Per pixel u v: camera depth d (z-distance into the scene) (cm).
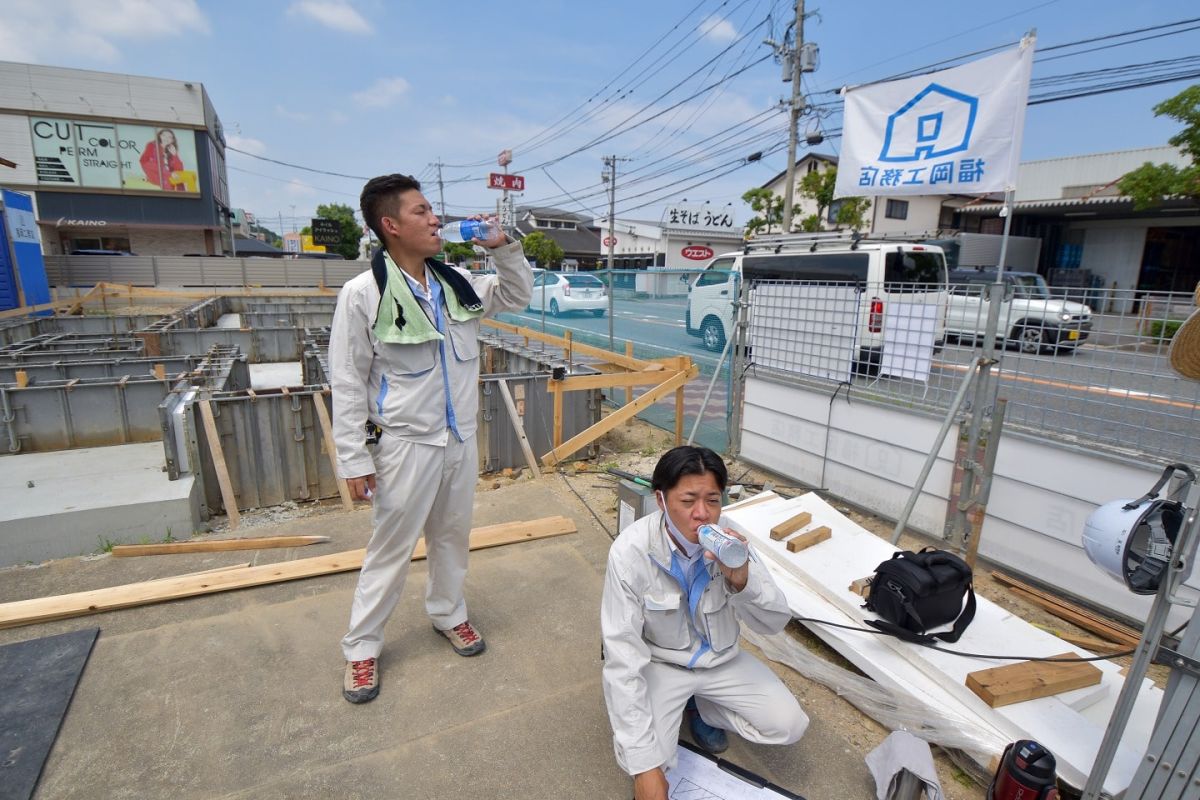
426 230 205
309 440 462
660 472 183
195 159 2788
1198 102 948
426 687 240
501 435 520
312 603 294
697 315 824
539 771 203
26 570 323
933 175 354
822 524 341
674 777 193
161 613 283
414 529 226
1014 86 319
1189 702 143
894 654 250
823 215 2250
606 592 190
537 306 1274
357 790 193
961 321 360
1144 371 292
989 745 207
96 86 2577
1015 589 333
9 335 916
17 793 186
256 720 221
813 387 453
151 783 194
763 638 282
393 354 209
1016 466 337
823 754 217
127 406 507
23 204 1188
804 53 1661
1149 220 1962
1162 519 148
